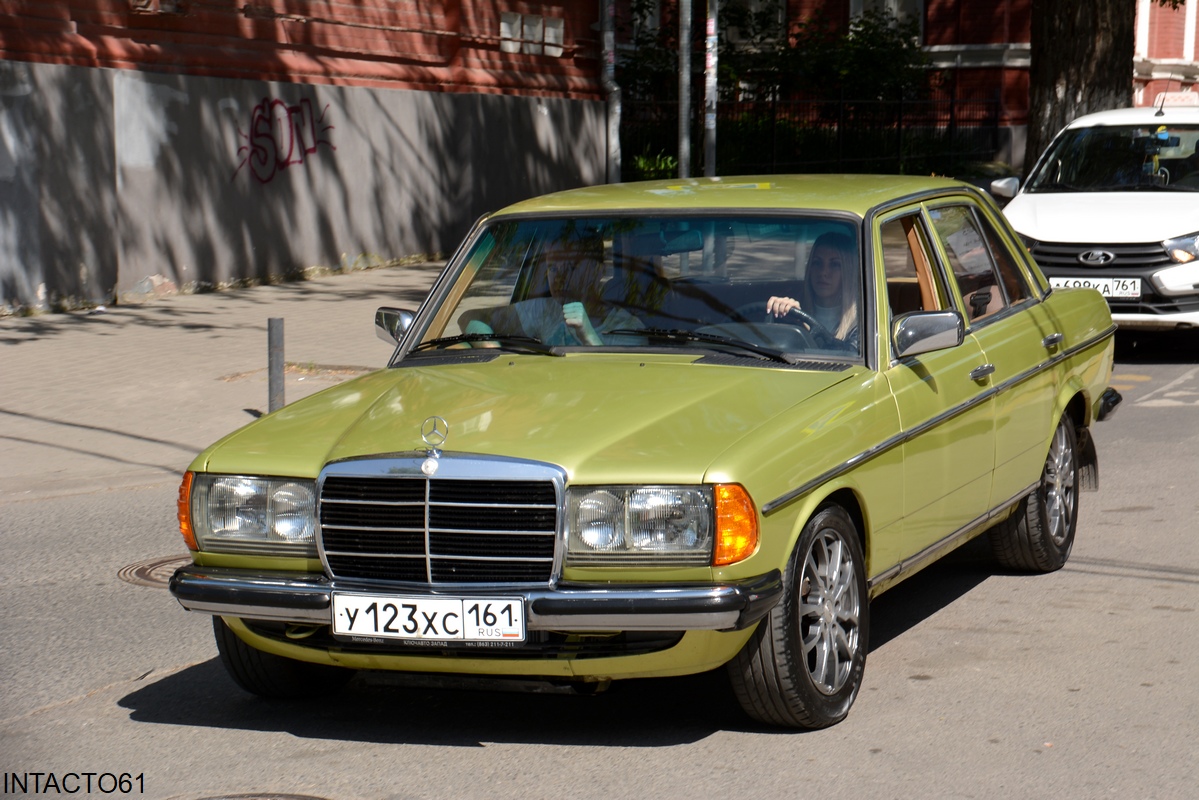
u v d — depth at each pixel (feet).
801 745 15.70
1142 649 18.84
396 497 14.97
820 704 15.84
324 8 62.75
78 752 16.03
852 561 16.48
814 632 15.96
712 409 15.64
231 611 15.53
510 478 14.58
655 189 20.12
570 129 79.20
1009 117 112.98
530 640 14.84
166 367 41.98
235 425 35.24
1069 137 47.37
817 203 18.60
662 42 93.50
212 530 15.85
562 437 15.01
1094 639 19.31
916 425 17.60
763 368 17.04
